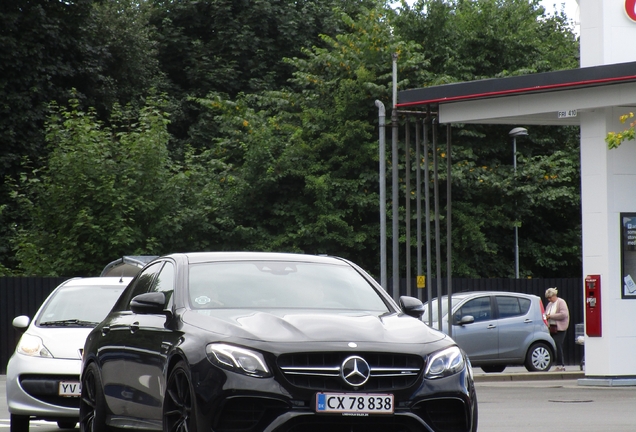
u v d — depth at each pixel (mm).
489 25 110562
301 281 24750
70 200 89312
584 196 53844
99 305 38469
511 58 111438
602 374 53125
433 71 110000
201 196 98438
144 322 24625
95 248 88625
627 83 50656
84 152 90500
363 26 107688
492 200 105250
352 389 20234
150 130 95125
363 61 105062
